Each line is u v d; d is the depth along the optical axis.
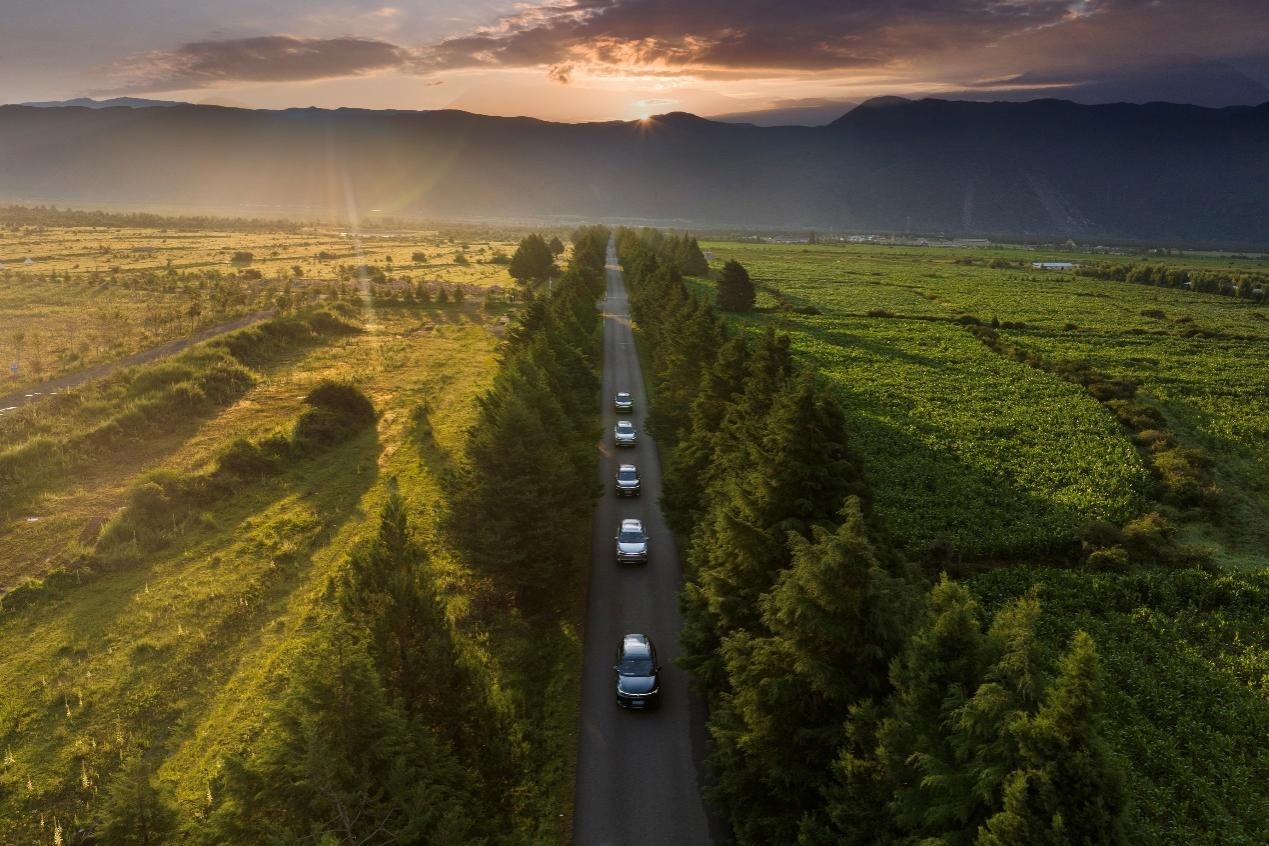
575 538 36.06
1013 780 11.59
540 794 21.70
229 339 69.75
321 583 33.22
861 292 142.12
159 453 47.91
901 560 23.23
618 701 25.77
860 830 14.90
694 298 62.47
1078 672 11.55
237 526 38.91
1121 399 69.44
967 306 127.50
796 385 24.12
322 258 162.50
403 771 14.71
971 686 14.08
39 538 36.38
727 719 19.45
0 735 23.78
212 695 25.84
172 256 154.12
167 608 31.03
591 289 98.38
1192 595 34.56
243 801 14.30
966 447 54.31
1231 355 90.88
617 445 52.56
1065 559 38.72
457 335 88.06
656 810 21.33
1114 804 11.27
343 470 47.09
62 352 68.75
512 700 23.83
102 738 23.66
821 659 17.00
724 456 29.78
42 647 28.36
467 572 33.72
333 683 14.83
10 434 46.50
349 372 68.94
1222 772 23.23
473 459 31.55
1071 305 130.88
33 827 20.44
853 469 23.84
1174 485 48.25
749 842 17.95
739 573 22.38
